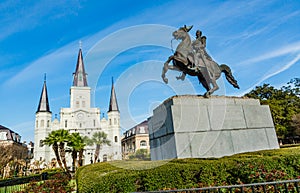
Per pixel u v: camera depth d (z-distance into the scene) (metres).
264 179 3.77
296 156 4.40
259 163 4.14
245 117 6.41
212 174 3.98
